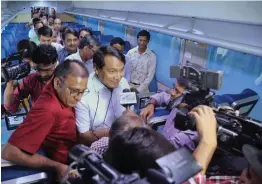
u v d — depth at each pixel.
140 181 0.48
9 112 2.07
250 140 0.93
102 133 1.51
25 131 1.16
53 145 1.32
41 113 1.18
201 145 0.81
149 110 1.99
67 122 1.30
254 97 2.01
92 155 0.57
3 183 1.08
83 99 1.50
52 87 1.27
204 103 1.19
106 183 0.49
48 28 3.22
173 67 1.36
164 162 0.53
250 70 2.26
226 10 2.55
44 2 12.16
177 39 3.33
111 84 1.53
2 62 1.81
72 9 11.19
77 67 1.23
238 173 0.98
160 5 3.82
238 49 2.09
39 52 1.78
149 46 4.14
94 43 2.31
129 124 0.81
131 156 0.58
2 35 4.14
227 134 0.97
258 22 2.13
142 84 3.36
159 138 0.62
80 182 0.57
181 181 0.50
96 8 7.44
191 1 3.09
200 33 2.95
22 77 1.87
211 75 1.15
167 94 2.10
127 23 4.29
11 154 1.13
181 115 1.08
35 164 1.17
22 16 9.99
